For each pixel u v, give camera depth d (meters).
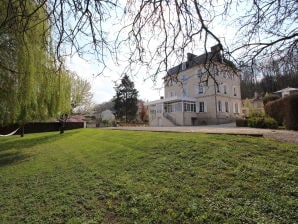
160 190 4.89
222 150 6.52
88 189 5.70
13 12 2.69
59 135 22.61
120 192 5.16
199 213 3.83
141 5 2.88
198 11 2.83
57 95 13.14
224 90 33.41
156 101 35.75
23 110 11.51
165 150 7.73
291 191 3.97
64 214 4.56
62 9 2.56
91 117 65.62
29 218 4.60
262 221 3.35
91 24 2.67
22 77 9.01
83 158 9.48
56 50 2.83
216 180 4.86
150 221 3.87
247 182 4.55
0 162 11.16
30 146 16.27
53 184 6.56
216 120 31.38
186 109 32.34
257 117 17.53
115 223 3.99
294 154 5.54
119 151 9.20
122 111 55.03
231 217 3.57
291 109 12.22
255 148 6.34
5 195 6.15
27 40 4.69
